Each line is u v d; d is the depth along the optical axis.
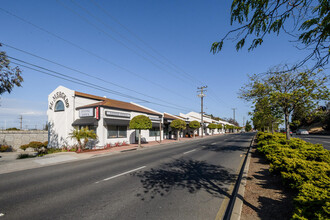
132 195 4.85
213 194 4.87
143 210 3.96
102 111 16.92
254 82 10.81
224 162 9.19
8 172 8.09
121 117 19.33
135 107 24.20
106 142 17.34
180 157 11.04
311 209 2.64
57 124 19.11
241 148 15.24
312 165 4.46
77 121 17.67
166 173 7.11
